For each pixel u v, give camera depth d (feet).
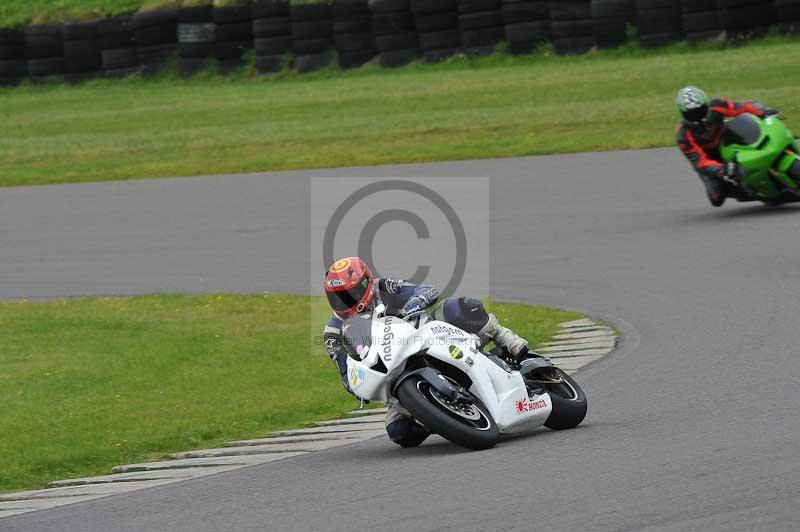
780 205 185.68
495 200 217.77
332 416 106.73
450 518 67.05
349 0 457.68
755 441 77.71
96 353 139.95
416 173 251.60
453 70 433.07
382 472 80.33
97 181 285.23
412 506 70.44
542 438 86.48
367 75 450.30
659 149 252.01
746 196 181.06
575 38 419.13
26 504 83.20
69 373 130.82
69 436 105.29
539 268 164.66
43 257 207.82
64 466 96.12
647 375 105.40
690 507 65.00
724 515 63.21
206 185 264.93
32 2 537.65
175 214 235.81
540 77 382.42
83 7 522.88
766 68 334.65
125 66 498.28
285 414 107.86
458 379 87.45
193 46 487.20
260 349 136.26
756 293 134.31
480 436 82.53
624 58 404.77
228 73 483.51
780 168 176.04
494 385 86.12
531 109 322.34
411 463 82.33
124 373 129.59
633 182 220.84
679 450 77.41
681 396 95.40
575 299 145.28
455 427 82.02
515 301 148.56
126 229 225.76
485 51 437.99
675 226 179.93
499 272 165.37
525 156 260.01
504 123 303.68
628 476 72.13
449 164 258.78
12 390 124.98
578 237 181.47
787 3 387.75
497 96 355.97
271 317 152.66
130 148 328.90
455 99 360.48
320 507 72.74
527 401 86.94
